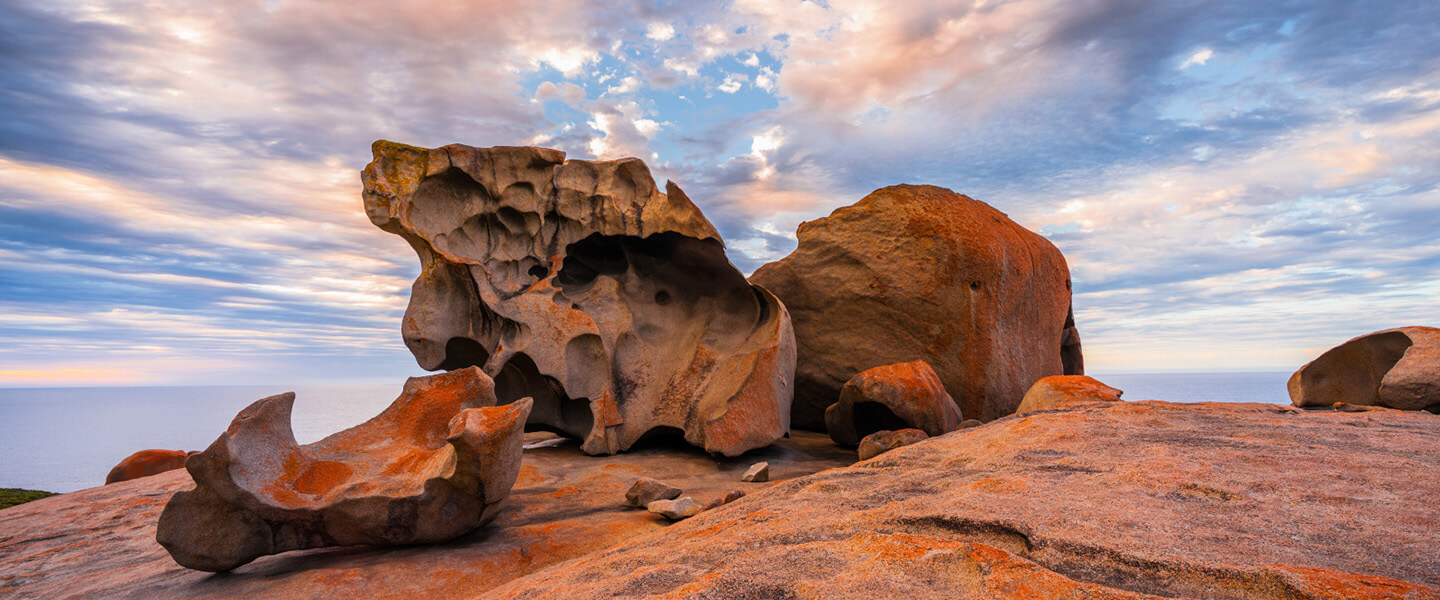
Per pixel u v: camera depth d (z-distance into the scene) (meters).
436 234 7.17
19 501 7.78
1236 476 2.66
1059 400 6.56
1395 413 4.72
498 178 7.43
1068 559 1.82
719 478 5.93
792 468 6.45
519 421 3.92
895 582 1.69
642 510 4.78
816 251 9.35
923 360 8.66
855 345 8.99
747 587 1.76
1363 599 1.36
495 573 3.56
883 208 9.10
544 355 6.89
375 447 4.53
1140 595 1.47
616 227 7.62
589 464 6.40
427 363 7.11
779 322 7.40
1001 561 1.70
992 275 8.75
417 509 3.81
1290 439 3.53
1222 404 5.30
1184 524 2.05
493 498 3.93
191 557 3.58
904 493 2.90
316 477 4.11
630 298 7.94
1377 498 2.31
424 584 3.41
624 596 1.94
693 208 7.45
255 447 3.89
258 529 3.74
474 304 7.21
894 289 8.78
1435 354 6.83
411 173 7.14
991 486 2.64
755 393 6.91
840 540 2.08
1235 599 1.52
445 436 4.67
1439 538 1.84
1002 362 8.79
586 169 7.72
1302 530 1.97
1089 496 2.45
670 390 7.36
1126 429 3.91
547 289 7.21
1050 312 10.34
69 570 3.94
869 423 7.69
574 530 4.22
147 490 6.05
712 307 8.05
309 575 3.51
